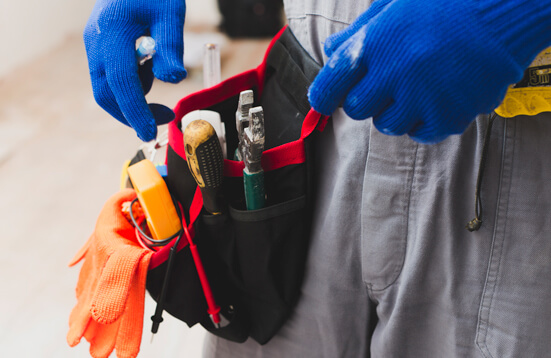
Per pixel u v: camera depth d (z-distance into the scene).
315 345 0.81
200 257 0.75
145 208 0.69
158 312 0.73
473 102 0.42
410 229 0.65
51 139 2.44
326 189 0.72
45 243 1.84
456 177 0.60
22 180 2.16
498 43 0.41
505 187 0.58
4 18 3.00
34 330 1.53
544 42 0.42
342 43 0.50
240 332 0.79
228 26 3.32
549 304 0.59
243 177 0.67
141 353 1.45
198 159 0.60
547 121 0.54
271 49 0.75
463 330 0.65
